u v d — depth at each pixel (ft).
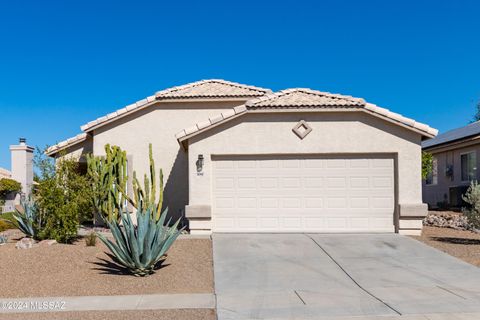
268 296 30.04
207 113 63.93
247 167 51.75
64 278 34.19
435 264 38.40
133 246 33.58
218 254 41.22
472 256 41.24
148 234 33.58
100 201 54.80
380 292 30.78
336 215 51.31
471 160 82.33
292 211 51.42
